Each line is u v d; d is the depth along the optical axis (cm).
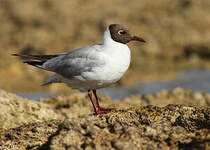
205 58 2330
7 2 2900
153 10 2852
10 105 982
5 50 2350
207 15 2733
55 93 1802
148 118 789
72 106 1281
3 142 809
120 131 736
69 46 2359
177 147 693
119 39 942
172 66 2205
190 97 1524
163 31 2566
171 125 770
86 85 959
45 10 2797
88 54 933
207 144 669
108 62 912
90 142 699
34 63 1037
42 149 755
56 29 2578
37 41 2431
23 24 2666
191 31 2553
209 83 1928
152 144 702
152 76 2050
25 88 1872
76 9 2845
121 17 2703
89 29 2555
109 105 1263
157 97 1520
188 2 2927
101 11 2798
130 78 2012
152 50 2362
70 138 720
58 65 984
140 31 2547
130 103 1348
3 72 2067
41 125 838
